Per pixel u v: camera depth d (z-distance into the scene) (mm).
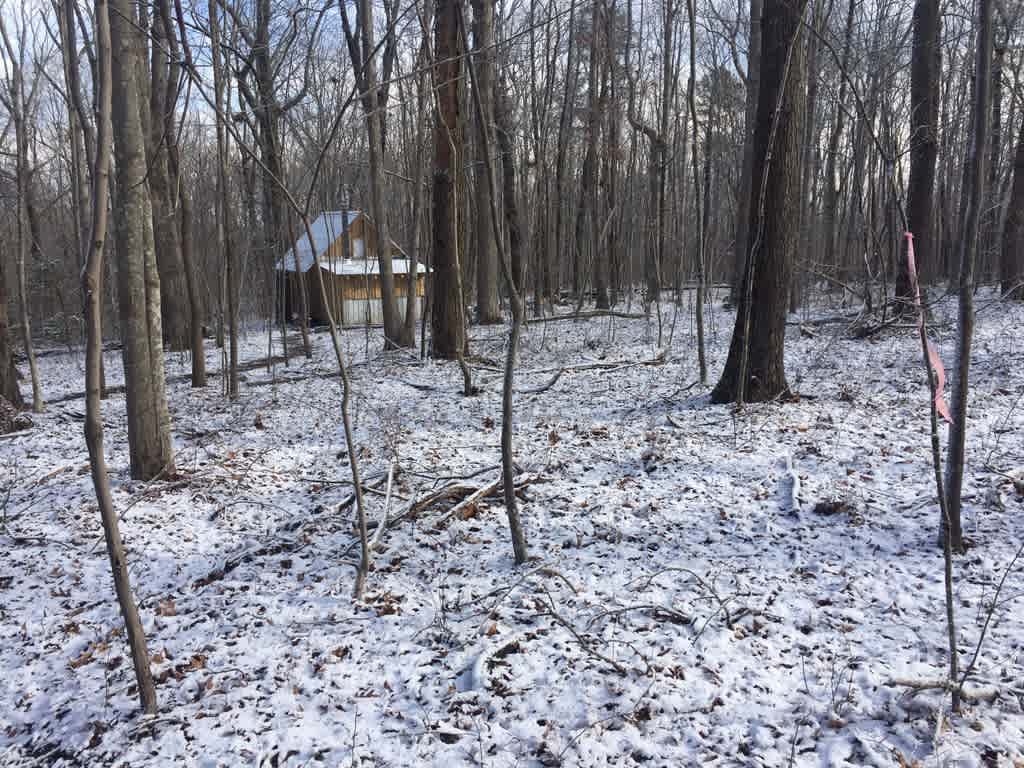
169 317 18312
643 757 2727
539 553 4609
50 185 28062
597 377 10570
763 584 4016
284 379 12180
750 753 2707
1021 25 12688
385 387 10766
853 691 3000
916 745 2658
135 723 3154
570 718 2967
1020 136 13469
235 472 6832
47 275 23016
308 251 23984
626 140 27109
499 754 2795
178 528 5508
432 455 6980
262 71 11336
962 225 3709
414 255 13258
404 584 4309
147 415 6445
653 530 4875
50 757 3039
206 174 18438
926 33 11023
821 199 25031
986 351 9398
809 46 12695
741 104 23484
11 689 3555
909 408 7137
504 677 3275
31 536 5316
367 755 2840
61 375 15781
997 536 4273
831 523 4742
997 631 3334
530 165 22703
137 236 6152
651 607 3758
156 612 4184
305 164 16469
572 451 6750
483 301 19078
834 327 12445
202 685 3393
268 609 4117
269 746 2932
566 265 30188
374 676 3371
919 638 3354
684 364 10906
